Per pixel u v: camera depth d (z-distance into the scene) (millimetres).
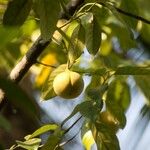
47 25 1335
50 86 1525
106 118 1513
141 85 1924
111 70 1474
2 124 946
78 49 1467
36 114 936
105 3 1491
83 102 1347
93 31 1468
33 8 1350
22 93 919
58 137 1413
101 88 1370
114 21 1963
